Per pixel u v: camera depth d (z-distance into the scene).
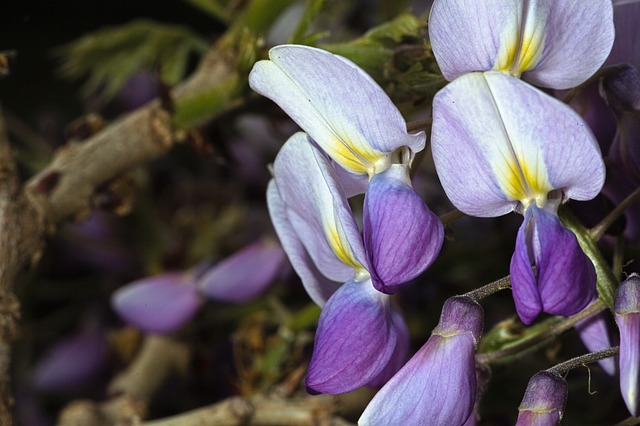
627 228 0.29
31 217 0.32
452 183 0.26
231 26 0.36
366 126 0.26
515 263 0.25
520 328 0.29
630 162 0.28
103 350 0.41
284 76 0.26
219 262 0.37
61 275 0.42
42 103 0.60
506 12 0.26
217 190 0.43
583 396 0.33
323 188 0.27
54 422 0.41
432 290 0.36
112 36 0.38
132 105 0.41
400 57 0.28
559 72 0.26
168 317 0.36
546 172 0.25
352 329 0.26
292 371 0.34
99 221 0.41
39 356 0.43
